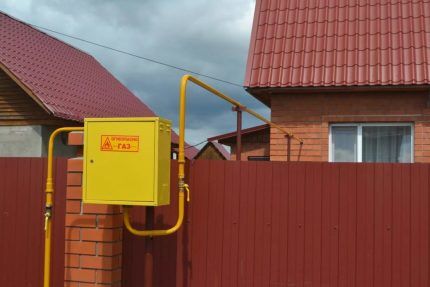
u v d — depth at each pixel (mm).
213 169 4395
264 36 8367
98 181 3887
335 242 4148
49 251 4309
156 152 3795
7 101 13633
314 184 4211
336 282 4133
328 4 8625
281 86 7617
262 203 4297
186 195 4395
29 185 4730
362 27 8156
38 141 13352
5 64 12867
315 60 7840
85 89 16594
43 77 14398
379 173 4102
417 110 7516
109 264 4215
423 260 3998
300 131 7863
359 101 7711
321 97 7824
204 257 4375
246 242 4309
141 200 3811
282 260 4242
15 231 4734
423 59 7480
